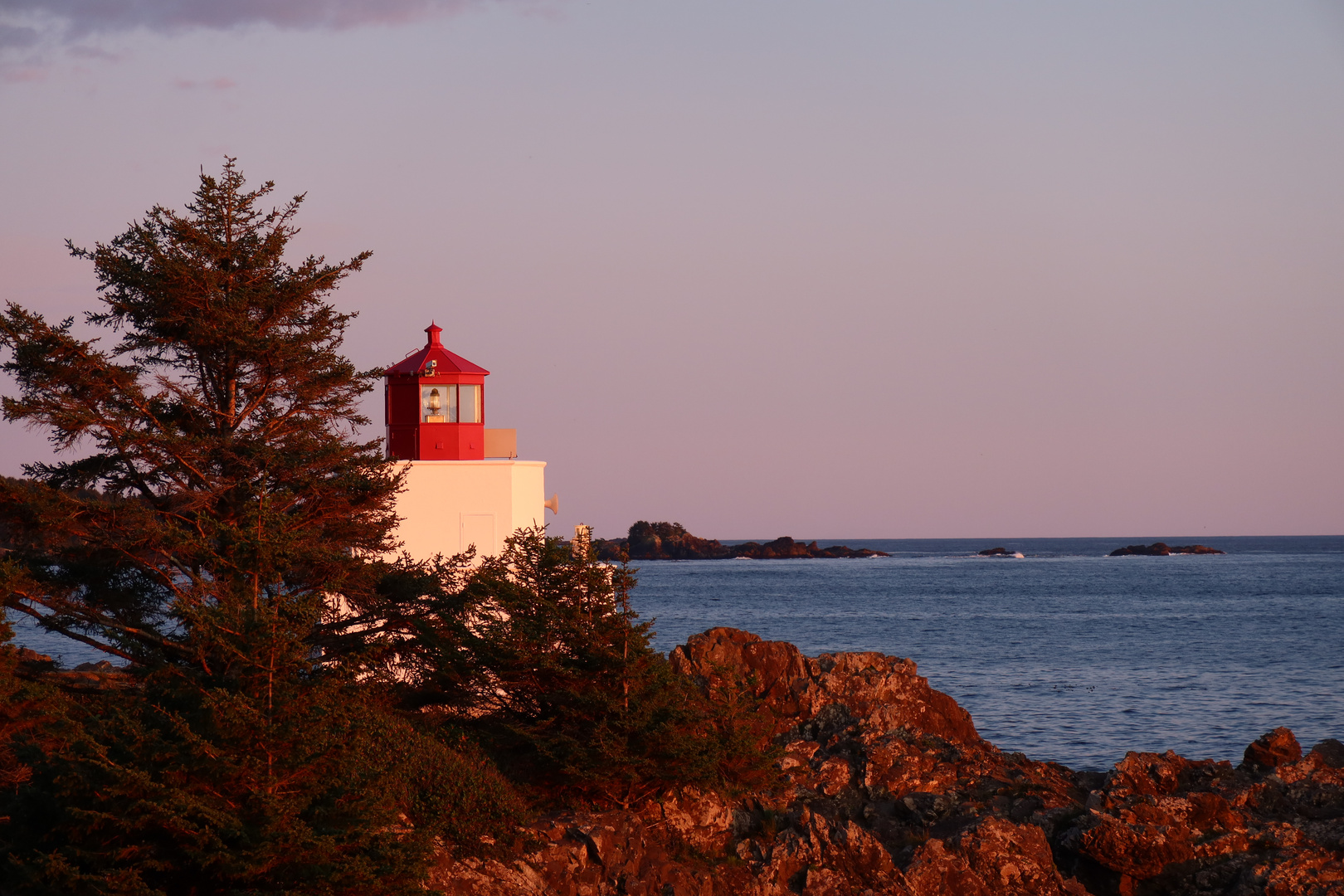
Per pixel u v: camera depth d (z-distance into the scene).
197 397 74.62
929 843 71.44
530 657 65.94
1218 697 162.50
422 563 77.81
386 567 76.19
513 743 67.88
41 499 67.69
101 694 59.84
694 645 94.06
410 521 91.75
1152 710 151.25
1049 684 175.62
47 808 50.94
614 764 64.50
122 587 72.56
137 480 73.88
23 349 67.94
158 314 74.38
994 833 72.88
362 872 48.19
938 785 80.94
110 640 70.56
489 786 61.41
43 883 47.59
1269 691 168.25
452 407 95.75
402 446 96.12
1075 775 87.81
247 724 49.31
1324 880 73.12
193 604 59.62
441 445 95.19
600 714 66.44
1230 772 84.88
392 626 73.94
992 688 171.88
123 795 47.81
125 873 46.50
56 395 69.50
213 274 74.06
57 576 71.19
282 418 76.25
